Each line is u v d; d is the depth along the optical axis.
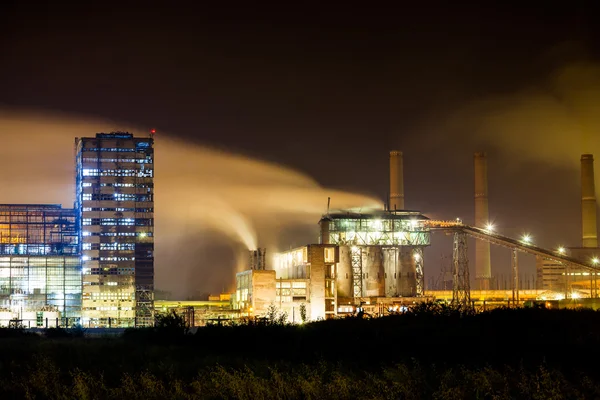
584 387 46.19
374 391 45.72
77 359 60.62
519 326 65.44
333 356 59.38
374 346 61.16
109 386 50.59
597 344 56.41
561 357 53.50
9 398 47.47
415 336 63.94
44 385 49.06
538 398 43.53
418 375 48.75
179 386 47.88
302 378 47.72
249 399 45.28
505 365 49.75
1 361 59.81
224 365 55.69
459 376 48.94
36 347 68.44
